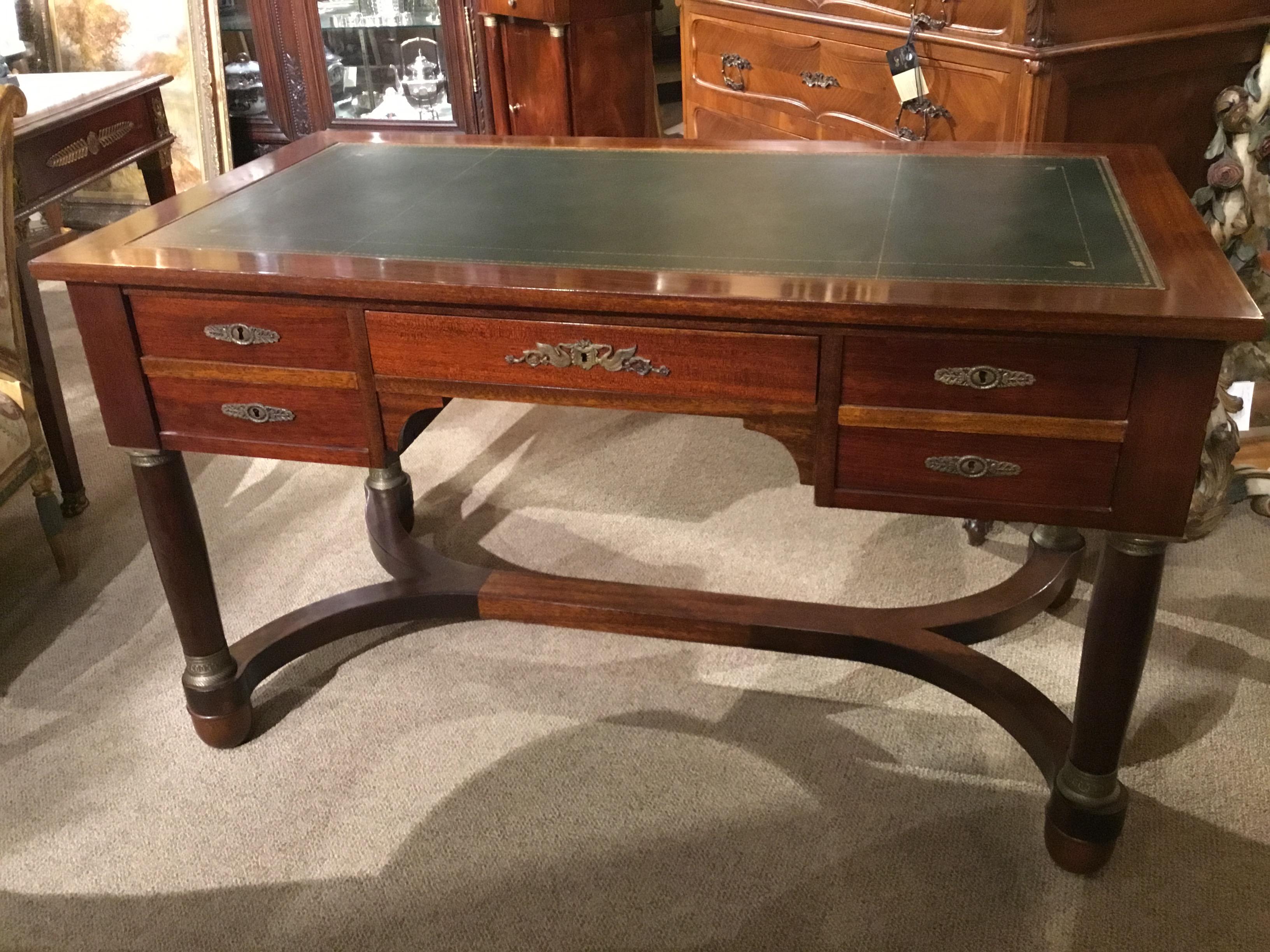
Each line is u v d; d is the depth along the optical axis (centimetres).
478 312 141
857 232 146
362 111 414
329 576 225
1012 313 121
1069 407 128
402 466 264
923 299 125
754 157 181
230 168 411
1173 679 190
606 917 153
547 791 173
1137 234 141
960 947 147
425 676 198
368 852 164
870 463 138
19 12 398
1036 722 166
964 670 176
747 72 281
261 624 211
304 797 174
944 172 168
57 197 234
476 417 287
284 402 154
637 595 196
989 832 164
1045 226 145
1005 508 136
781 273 134
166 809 173
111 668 203
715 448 269
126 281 147
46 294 366
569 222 156
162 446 161
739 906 154
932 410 133
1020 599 192
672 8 615
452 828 167
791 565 223
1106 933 148
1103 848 153
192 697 179
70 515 248
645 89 378
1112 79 204
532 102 368
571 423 283
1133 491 130
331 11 398
